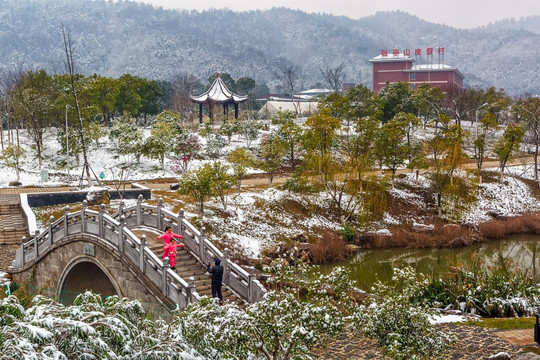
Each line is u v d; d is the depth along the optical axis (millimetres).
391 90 81250
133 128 59375
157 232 22422
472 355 14852
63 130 58562
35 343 7957
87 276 24297
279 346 10891
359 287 31672
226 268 18969
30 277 26328
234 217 40594
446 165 50375
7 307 8852
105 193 40438
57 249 24266
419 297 21438
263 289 17469
